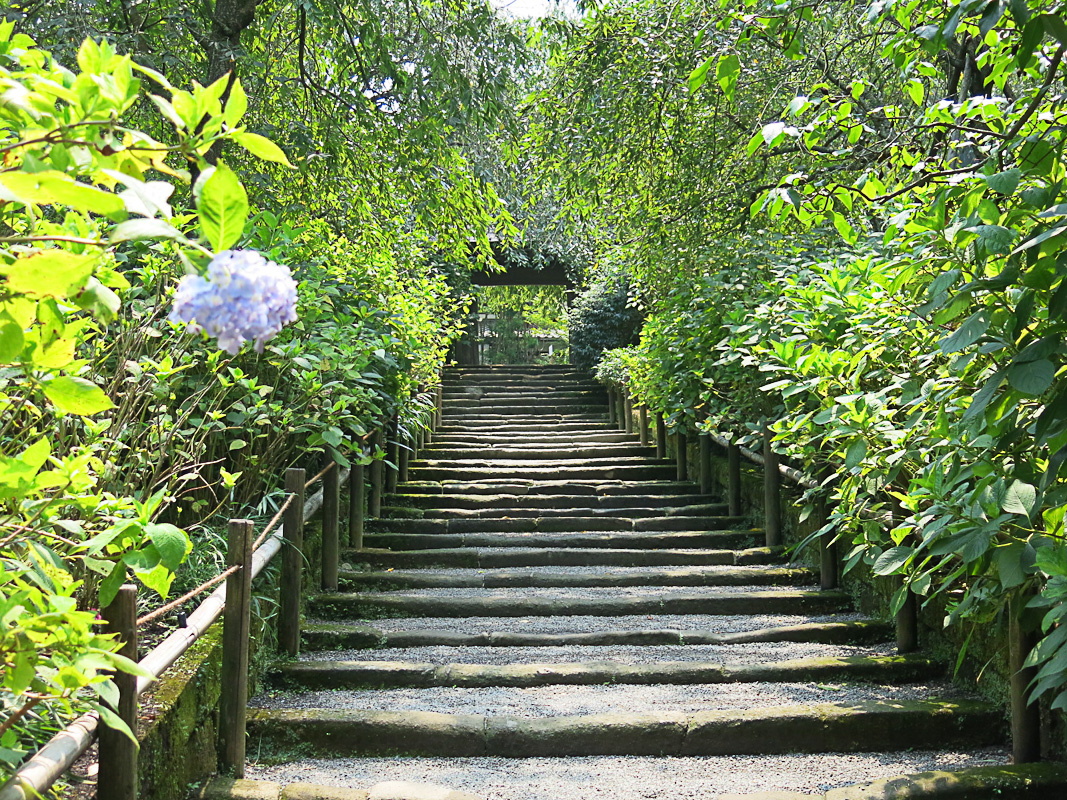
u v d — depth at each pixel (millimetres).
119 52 4957
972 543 2309
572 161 7734
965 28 2936
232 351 1021
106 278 1524
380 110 6426
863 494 3717
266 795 2824
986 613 2891
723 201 7137
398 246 7574
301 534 4254
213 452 4227
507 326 26438
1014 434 2229
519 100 8016
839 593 5125
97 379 3010
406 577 5469
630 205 7812
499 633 4586
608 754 3416
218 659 3225
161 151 1196
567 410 12484
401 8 6672
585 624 4855
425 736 3412
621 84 7070
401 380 6086
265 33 6574
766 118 6695
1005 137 2406
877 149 4340
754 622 4859
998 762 3250
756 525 6535
